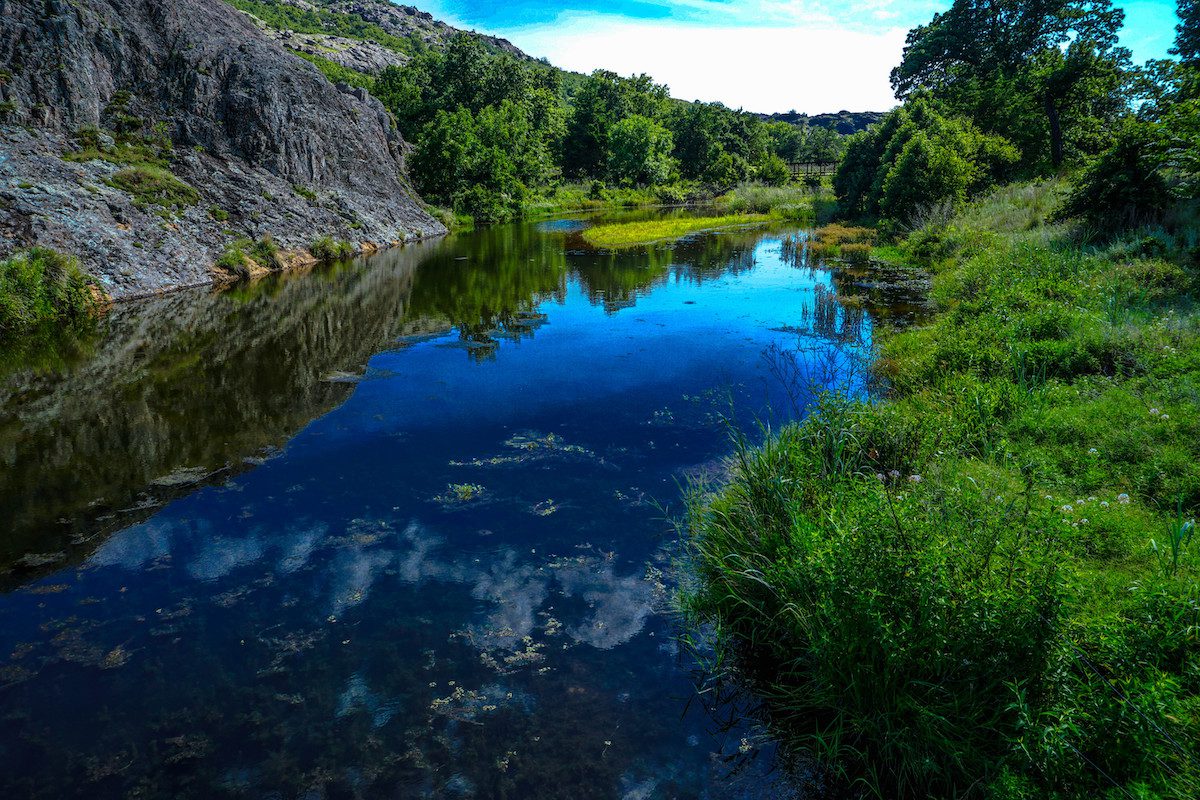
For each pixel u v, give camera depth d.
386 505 6.54
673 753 3.69
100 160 18.91
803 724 3.80
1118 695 3.02
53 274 14.01
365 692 4.19
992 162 26.22
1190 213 11.95
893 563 3.47
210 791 3.49
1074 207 13.67
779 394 9.30
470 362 11.36
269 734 3.87
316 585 5.30
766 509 5.04
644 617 4.86
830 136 123.50
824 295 15.62
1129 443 5.55
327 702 4.11
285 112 25.41
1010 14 33.53
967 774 3.08
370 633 4.74
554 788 3.48
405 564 5.56
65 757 3.72
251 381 10.34
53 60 19.48
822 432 5.96
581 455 7.60
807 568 3.92
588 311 15.30
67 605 5.07
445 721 3.95
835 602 3.58
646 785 3.48
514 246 28.09
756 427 8.20
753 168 80.75
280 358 11.58
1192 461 5.12
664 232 31.95
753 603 4.47
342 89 38.19
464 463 7.45
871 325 12.40
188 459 7.61
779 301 15.66
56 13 19.97
